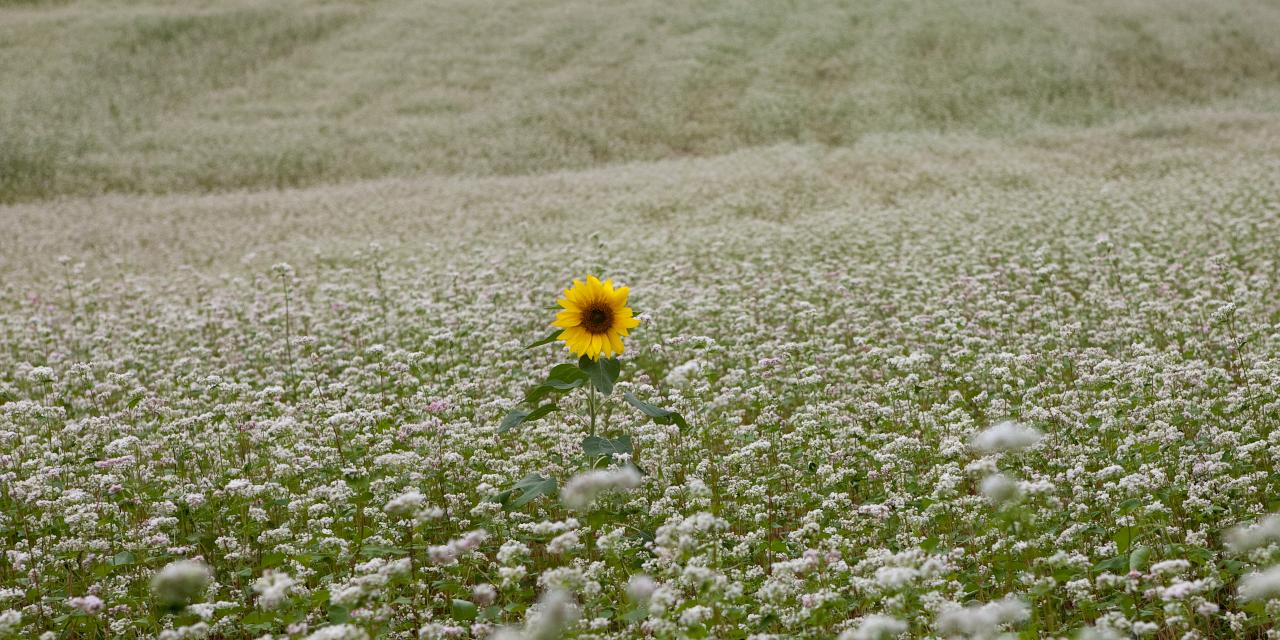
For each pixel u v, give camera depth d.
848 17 46.09
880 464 6.21
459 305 12.55
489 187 26.78
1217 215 15.57
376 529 5.46
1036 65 38.94
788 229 17.33
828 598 3.85
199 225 23.52
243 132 35.69
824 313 11.41
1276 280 11.51
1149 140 27.92
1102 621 3.64
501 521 5.21
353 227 22.33
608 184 25.92
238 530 5.55
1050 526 4.86
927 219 17.86
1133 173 23.23
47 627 4.66
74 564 5.23
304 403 7.97
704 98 39.03
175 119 37.44
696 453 6.57
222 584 5.02
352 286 14.05
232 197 27.66
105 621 4.69
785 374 8.59
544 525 4.11
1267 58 40.53
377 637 4.12
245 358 10.60
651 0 51.06
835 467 6.22
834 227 17.53
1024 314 10.23
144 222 24.14
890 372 8.38
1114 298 10.75
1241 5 47.12
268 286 15.20
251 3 51.41
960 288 11.70
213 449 6.94
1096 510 4.95
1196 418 5.92
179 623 4.47
